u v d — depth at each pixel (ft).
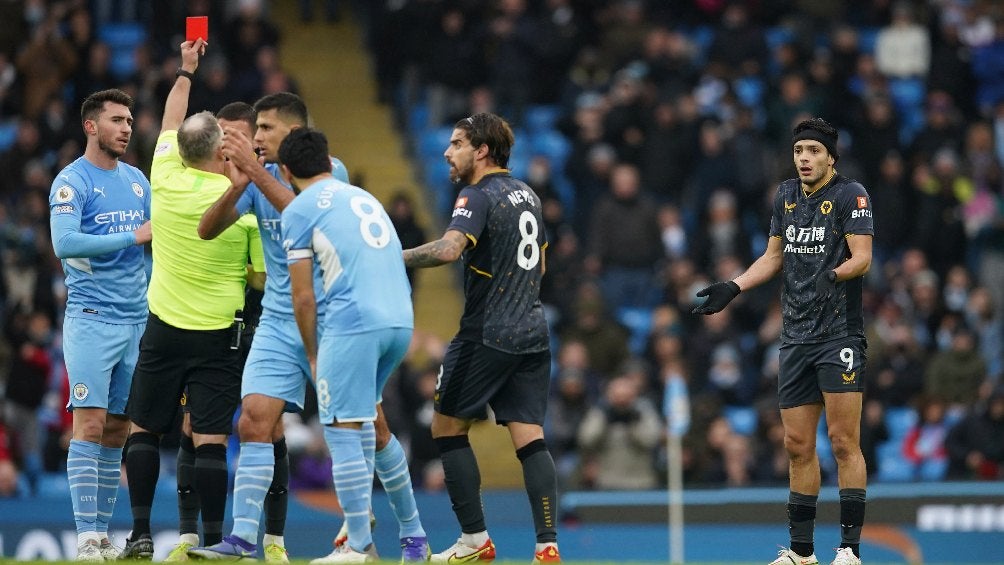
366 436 85.25
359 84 250.98
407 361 176.65
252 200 88.99
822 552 148.97
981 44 257.96
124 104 99.76
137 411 94.38
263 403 86.89
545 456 92.02
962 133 230.07
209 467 91.91
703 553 153.17
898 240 215.10
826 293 92.38
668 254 202.80
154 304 93.30
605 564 88.94
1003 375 189.26
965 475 170.91
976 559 150.71
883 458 181.47
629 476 163.94
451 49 230.68
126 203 100.22
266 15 254.06
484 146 93.35
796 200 94.07
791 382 93.66
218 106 213.25
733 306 194.90
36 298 183.83
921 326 200.64
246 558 85.66
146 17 250.57
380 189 230.07
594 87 230.48
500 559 152.97
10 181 209.67
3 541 152.35
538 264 93.35
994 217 218.38
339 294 83.25
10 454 171.94
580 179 212.02
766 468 165.27
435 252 88.89
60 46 220.64
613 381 173.37
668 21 255.09
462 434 93.97
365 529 83.97
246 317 95.71
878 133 224.33
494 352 91.30
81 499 96.12
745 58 238.07
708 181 209.97
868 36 267.59
